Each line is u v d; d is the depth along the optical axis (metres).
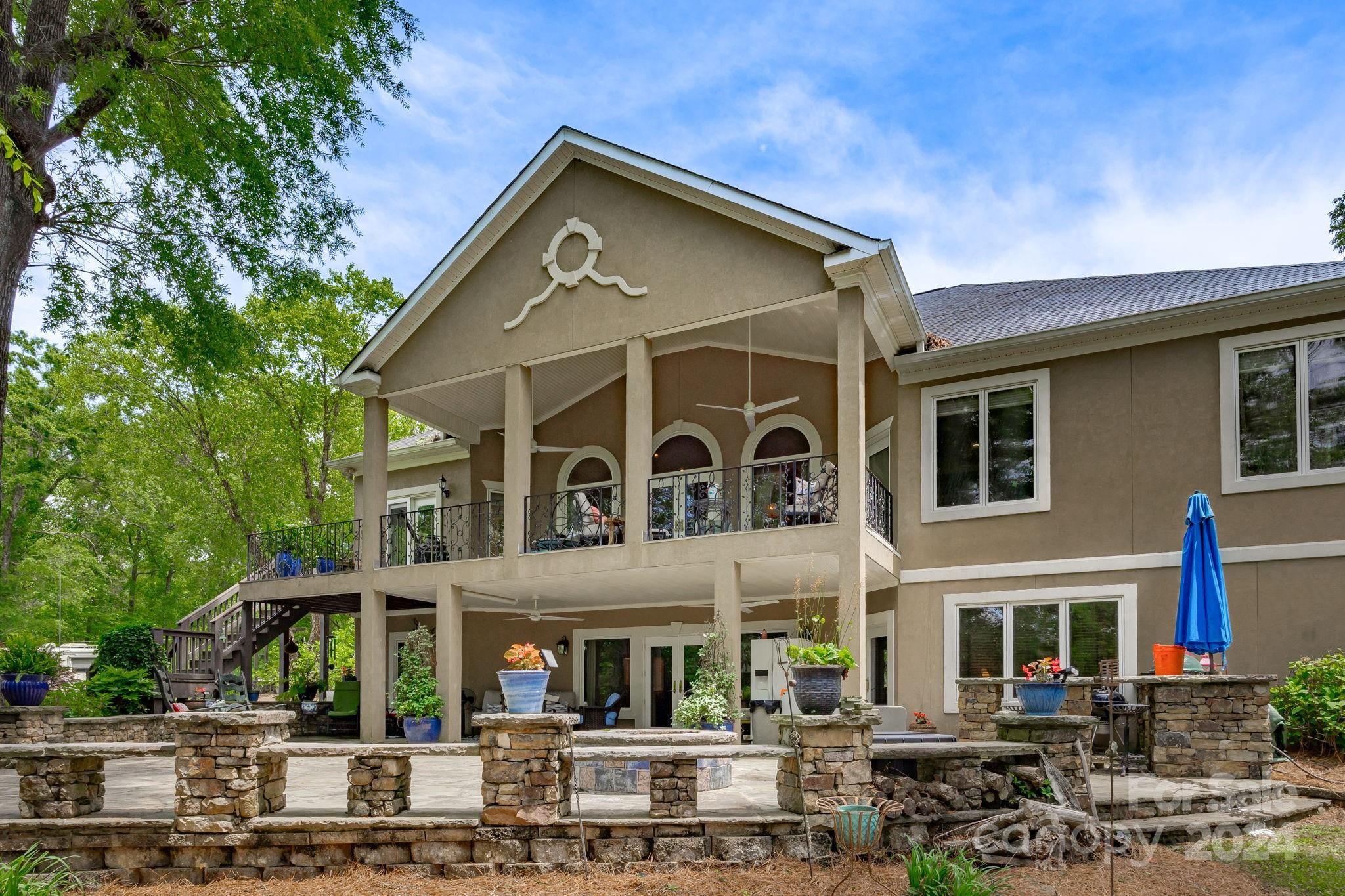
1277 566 12.20
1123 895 7.21
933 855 7.35
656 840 7.92
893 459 15.45
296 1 12.53
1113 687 11.41
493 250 16.44
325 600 20.89
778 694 14.81
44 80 11.03
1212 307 12.67
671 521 16.48
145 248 14.52
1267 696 9.96
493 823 7.97
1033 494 14.08
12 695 15.01
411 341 17.25
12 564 31.80
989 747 9.10
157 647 18.20
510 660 8.87
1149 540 13.12
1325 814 9.47
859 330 13.05
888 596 15.50
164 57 12.30
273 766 8.66
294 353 27.88
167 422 27.80
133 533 36.88
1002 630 14.13
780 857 7.98
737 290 13.92
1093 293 16.69
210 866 8.12
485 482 21.30
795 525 13.56
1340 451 11.95
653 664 19.28
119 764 13.26
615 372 19.56
